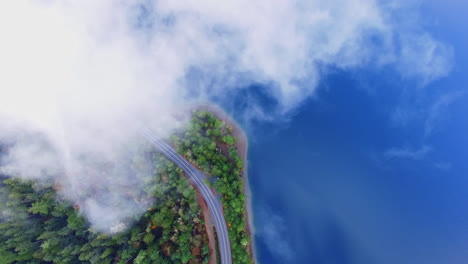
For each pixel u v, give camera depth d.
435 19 174.75
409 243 144.38
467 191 152.12
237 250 118.56
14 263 103.62
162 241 111.44
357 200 146.88
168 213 113.56
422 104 165.12
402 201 149.12
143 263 105.00
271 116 152.75
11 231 103.06
